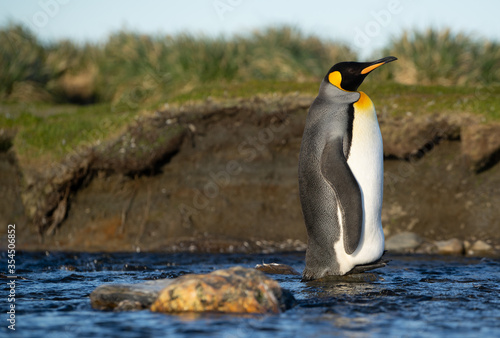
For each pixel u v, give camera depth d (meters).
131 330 6.75
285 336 6.48
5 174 18.62
